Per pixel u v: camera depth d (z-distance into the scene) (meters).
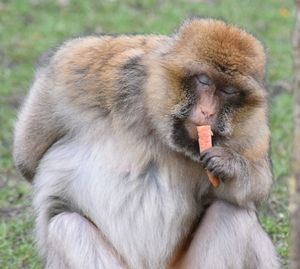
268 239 13.12
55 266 12.45
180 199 12.77
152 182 12.69
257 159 12.40
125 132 12.59
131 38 12.97
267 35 25.20
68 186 12.87
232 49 11.68
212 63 11.65
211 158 11.92
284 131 19.73
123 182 12.65
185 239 13.09
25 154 13.46
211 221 12.80
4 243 15.91
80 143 12.86
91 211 12.75
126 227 12.71
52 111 12.98
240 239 12.68
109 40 13.02
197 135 11.85
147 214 12.70
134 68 12.55
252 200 12.61
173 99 11.89
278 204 17.09
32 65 23.11
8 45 24.22
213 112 11.72
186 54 11.83
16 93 21.70
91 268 12.46
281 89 22.02
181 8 26.72
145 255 12.83
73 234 12.45
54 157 13.02
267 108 12.59
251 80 11.79
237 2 27.33
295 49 10.14
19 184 18.09
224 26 11.95
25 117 13.35
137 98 12.50
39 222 13.10
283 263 15.07
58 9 26.52
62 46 13.35
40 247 13.16
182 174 12.69
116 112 12.59
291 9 27.06
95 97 12.67
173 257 13.08
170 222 12.77
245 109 11.93
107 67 12.67
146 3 27.02
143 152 12.59
